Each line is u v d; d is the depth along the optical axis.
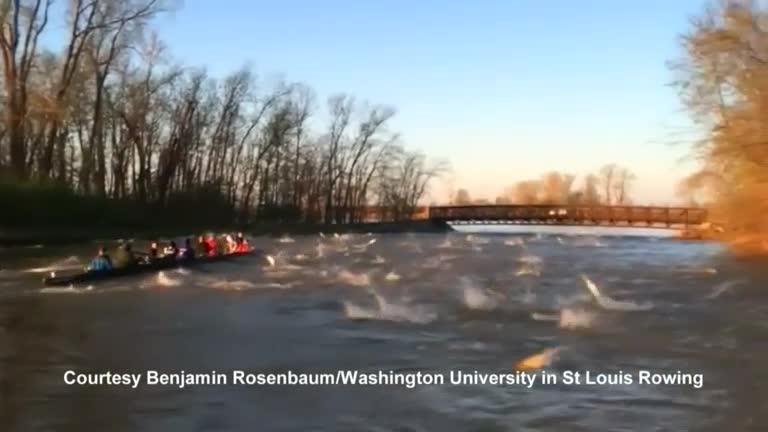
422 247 56.34
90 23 49.47
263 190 85.06
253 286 27.72
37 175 51.44
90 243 48.88
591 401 12.38
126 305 22.64
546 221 102.00
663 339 17.36
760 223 47.81
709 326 19.17
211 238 42.06
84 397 12.59
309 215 94.69
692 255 48.09
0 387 13.15
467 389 13.05
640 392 12.90
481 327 18.94
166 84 62.06
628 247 59.44
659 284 29.34
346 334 18.03
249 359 15.32
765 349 16.30
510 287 27.89
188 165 72.94
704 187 49.47
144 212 62.41
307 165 92.56
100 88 53.41
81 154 61.19
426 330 18.62
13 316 20.39
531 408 12.04
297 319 20.30
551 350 16.09
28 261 35.91
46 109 46.97
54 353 15.79
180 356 15.52
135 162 67.12
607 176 145.12
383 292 26.17
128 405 12.16
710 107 42.16
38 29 48.06
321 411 11.86
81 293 25.12
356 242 63.50
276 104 83.50
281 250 50.22
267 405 12.20
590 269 36.44
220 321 19.91
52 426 11.19
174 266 33.72
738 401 12.36
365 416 11.62
